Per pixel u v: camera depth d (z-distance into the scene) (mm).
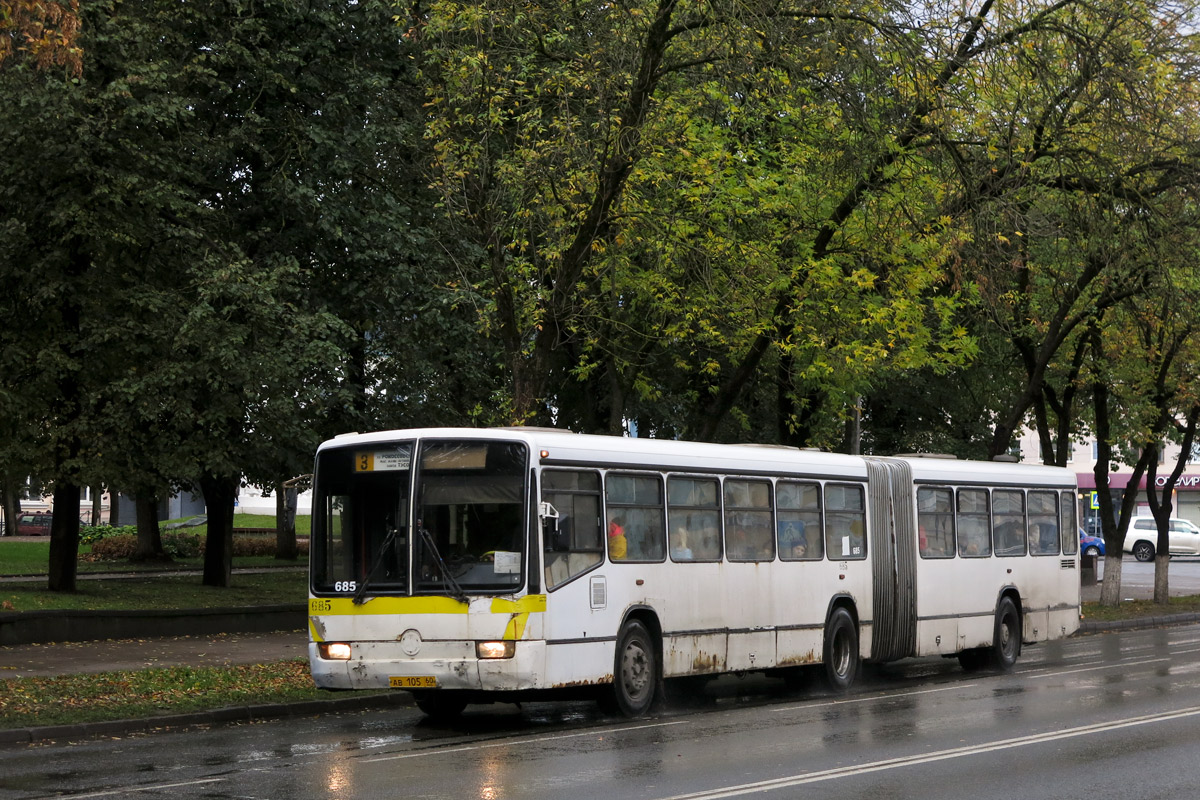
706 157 25109
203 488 35344
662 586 17656
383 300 32812
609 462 17062
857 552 21625
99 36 27578
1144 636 33594
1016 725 15578
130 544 48938
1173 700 18125
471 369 33688
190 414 28516
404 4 25016
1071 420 46500
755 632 19266
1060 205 27594
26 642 24141
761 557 19562
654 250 24859
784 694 20531
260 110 31984
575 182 22188
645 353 30000
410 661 15820
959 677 23250
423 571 15906
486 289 30359
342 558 16359
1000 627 24688
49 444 28438
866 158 23688
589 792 11094
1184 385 38906
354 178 32562
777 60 21547
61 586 29781
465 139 23125
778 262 25797
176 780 11945
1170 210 27094
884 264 26766
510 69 22969
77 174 28047
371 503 16344
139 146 28875
